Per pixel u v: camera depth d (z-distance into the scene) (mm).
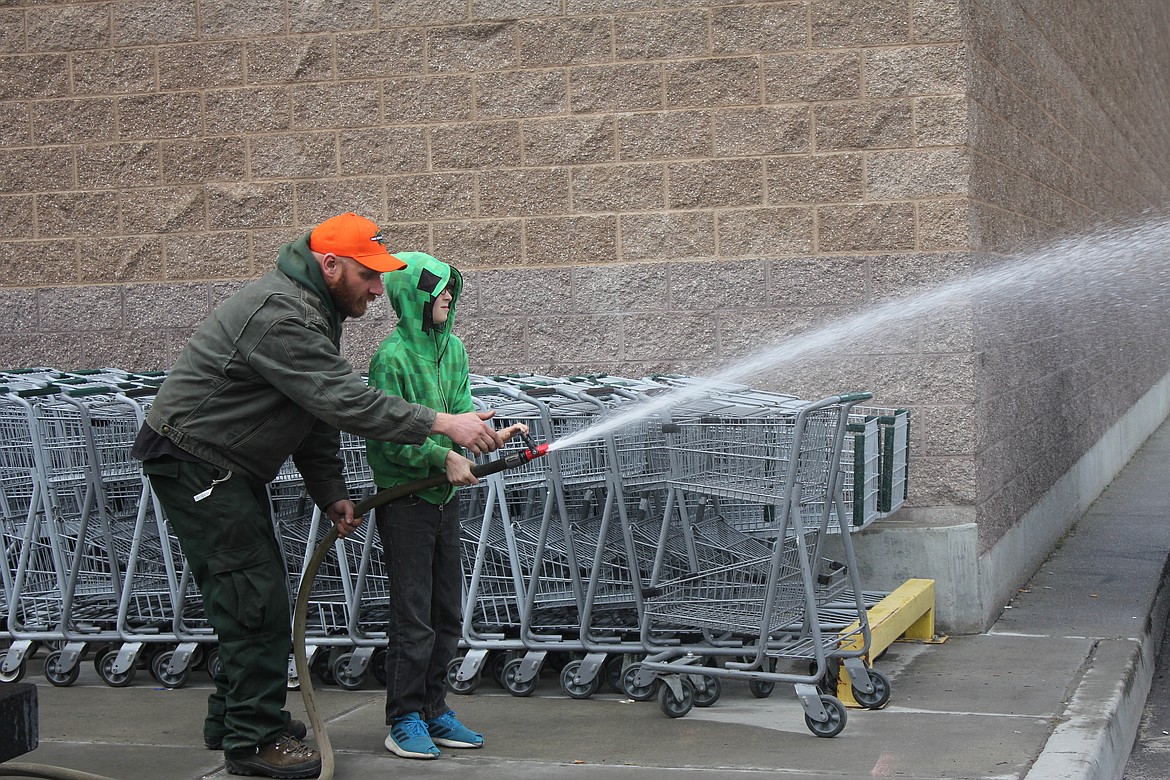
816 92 8500
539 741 6141
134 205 9391
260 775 5617
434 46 8945
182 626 7398
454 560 6039
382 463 5820
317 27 9078
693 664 6762
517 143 8867
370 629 7430
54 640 7527
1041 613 8859
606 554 7223
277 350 5301
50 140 9484
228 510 5402
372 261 5492
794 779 5465
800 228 8547
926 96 8367
